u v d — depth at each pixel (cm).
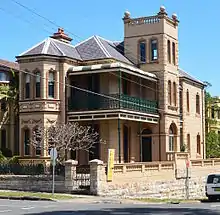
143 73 4234
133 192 3300
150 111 4356
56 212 1986
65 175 3077
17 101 4303
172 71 4641
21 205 2358
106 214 1902
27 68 3997
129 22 4606
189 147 5109
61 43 4231
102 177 3025
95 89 4134
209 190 3206
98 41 4397
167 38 4547
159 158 4416
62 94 4006
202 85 5525
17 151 4319
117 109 3891
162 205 2552
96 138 4088
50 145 3750
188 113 5112
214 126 6412
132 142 4350
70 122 4031
